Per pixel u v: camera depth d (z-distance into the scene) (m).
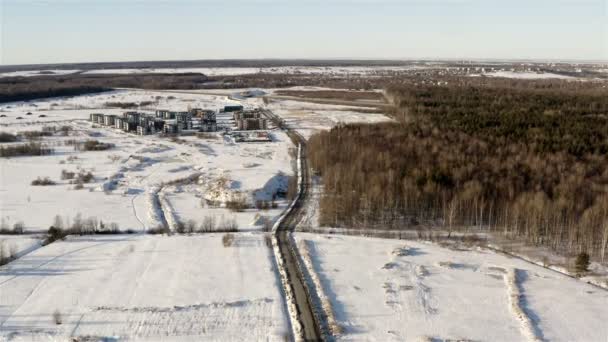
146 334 50.91
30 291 59.62
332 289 60.56
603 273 66.19
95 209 91.75
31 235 79.06
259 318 54.00
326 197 92.69
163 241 75.75
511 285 61.56
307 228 82.50
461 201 84.56
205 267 66.25
